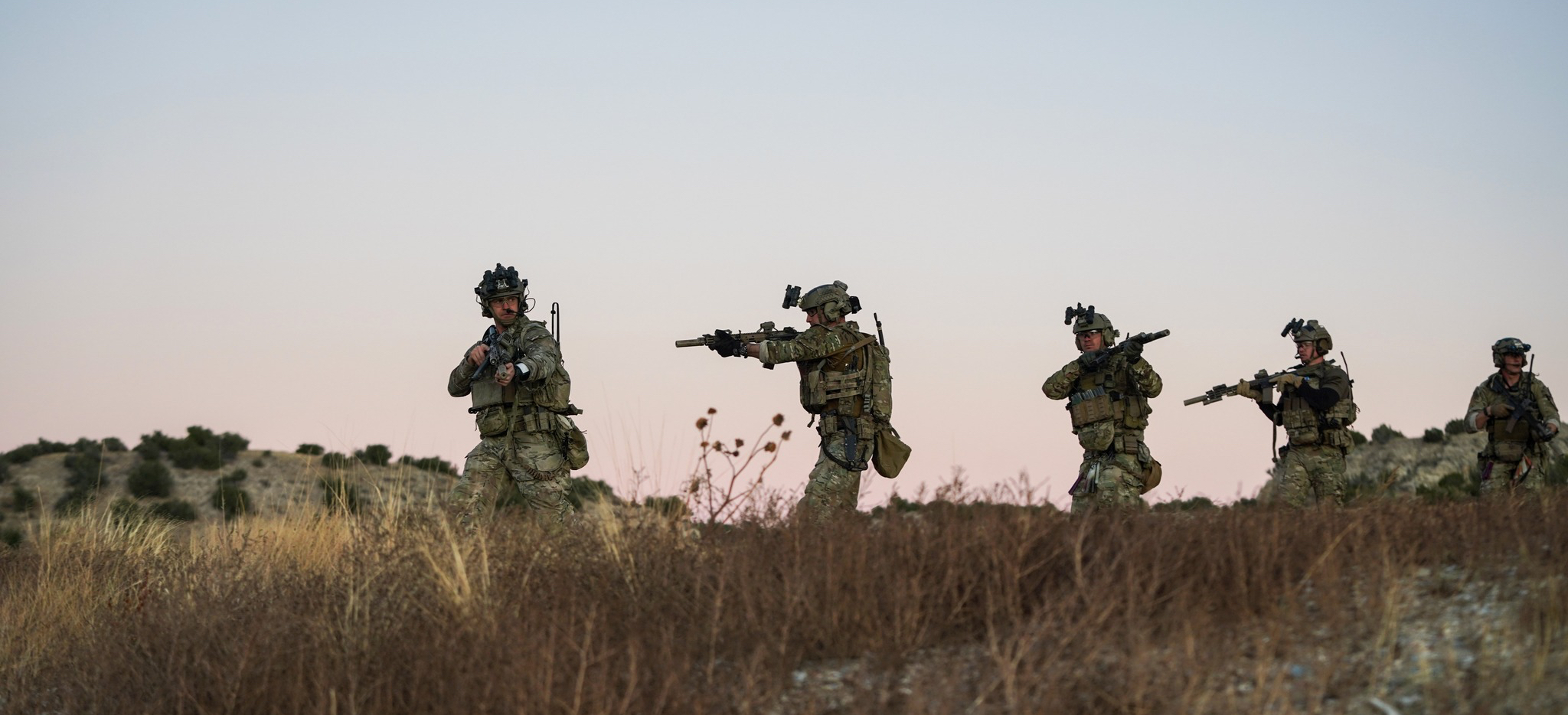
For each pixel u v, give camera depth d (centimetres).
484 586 749
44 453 2558
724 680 623
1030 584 676
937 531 725
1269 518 746
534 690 585
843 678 625
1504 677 532
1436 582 679
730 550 760
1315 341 1253
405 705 647
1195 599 641
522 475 1047
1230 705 532
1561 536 712
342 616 749
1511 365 1288
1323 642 599
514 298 1086
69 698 800
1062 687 555
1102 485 1146
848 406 1038
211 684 712
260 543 1037
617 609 721
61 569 1068
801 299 1076
